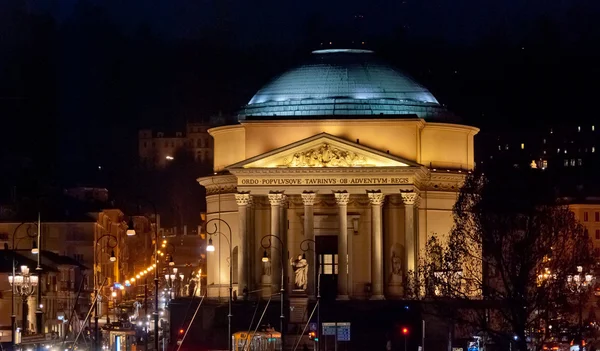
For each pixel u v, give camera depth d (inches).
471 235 6697.8
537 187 6417.3
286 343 7785.4
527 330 6466.5
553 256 6594.5
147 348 7667.3
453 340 7519.7
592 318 6845.5
